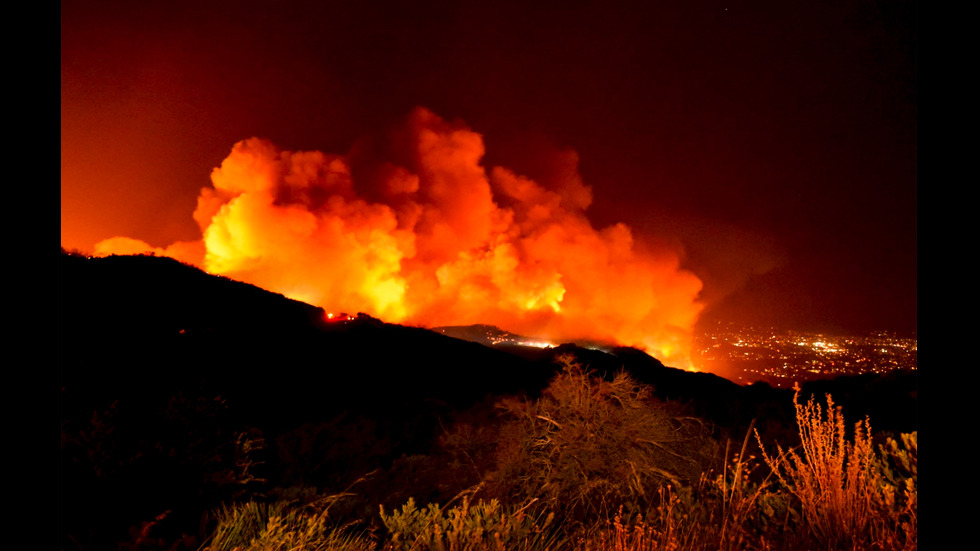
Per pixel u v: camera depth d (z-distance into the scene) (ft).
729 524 10.25
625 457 14.20
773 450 15.92
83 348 32.76
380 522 13.05
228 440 15.11
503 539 9.78
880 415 29.89
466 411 30.81
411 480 17.01
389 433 25.09
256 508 11.68
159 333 45.21
